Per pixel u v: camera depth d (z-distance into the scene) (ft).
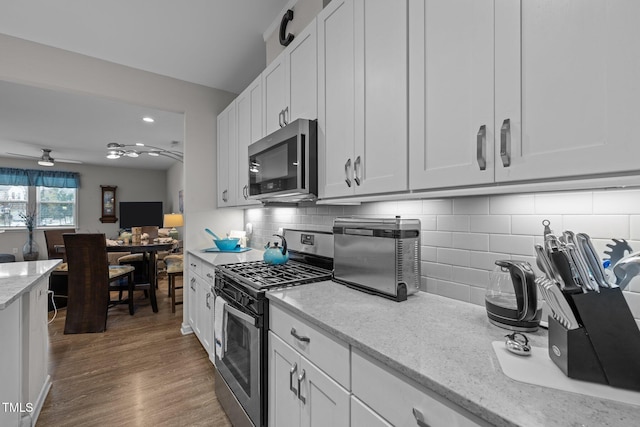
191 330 9.73
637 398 1.90
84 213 23.04
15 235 20.83
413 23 3.49
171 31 7.23
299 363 3.63
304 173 4.97
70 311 9.74
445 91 3.16
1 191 20.54
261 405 4.33
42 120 13.21
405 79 3.57
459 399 1.94
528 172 2.51
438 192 3.29
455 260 4.11
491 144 2.76
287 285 4.72
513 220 3.55
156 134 15.51
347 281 4.72
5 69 7.20
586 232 3.00
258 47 7.95
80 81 8.10
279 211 8.59
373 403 2.63
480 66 2.85
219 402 6.12
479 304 3.84
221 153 9.76
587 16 2.19
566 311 2.13
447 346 2.63
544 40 2.41
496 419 1.75
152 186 25.75
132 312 11.62
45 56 7.67
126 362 7.81
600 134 2.13
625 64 2.02
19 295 4.42
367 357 2.69
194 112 9.87
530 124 2.50
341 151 4.55
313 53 5.16
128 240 14.06
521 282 2.93
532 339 2.83
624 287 2.65
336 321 3.21
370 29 4.05
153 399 6.23
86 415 5.72
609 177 2.14
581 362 2.08
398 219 4.00
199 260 8.50
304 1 6.00
